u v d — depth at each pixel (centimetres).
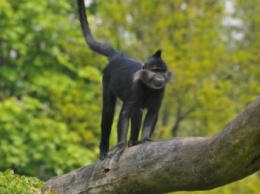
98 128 1822
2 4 1828
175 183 742
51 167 1728
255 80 2000
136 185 777
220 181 711
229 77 1980
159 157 748
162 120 2011
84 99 1838
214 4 2058
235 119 678
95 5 2070
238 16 2264
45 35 1888
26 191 819
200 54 1856
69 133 1766
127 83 873
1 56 1931
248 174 696
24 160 1728
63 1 1970
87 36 991
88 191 823
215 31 1941
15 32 1841
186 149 725
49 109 1891
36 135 1728
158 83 848
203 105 1822
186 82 1800
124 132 855
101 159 927
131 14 1989
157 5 1955
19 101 1877
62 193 849
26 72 1900
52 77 1858
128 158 780
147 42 1964
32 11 1866
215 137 695
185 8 1953
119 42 1973
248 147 669
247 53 1900
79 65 1930
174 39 1938
